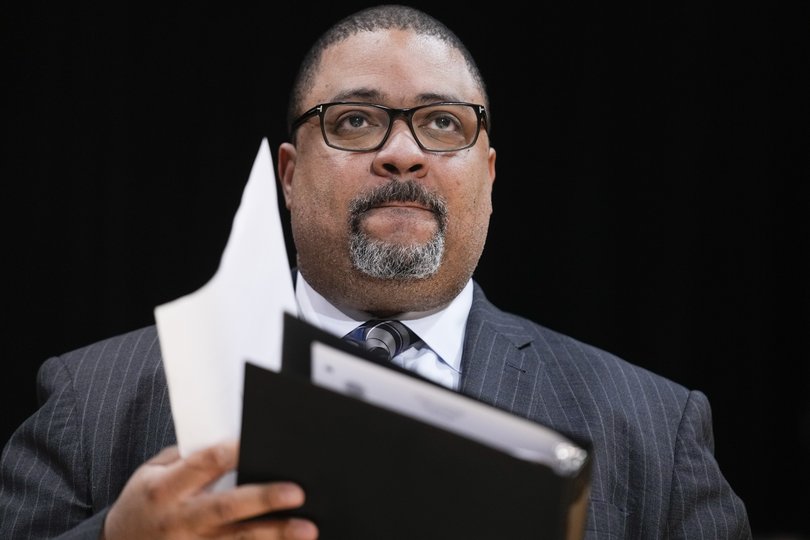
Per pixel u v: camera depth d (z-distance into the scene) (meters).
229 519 3.49
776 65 11.53
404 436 3.33
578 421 5.38
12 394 10.51
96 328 10.59
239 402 3.75
